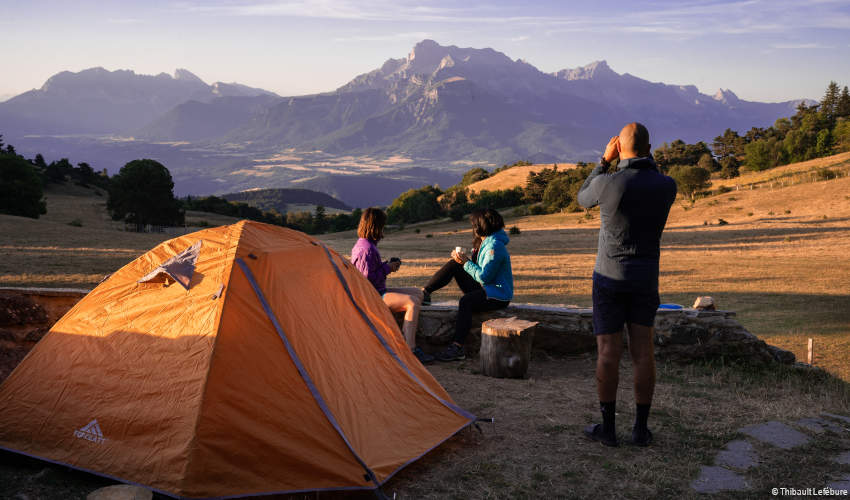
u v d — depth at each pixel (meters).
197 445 3.37
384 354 4.68
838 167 103.75
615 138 4.12
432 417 4.40
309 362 3.97
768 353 7.00
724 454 4.07
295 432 3.61
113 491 3.02
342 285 4.84
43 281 23.67
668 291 29.34
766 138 166.25
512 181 184.50
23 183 83.31
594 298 4.20
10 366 5.34
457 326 6.76
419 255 53.56
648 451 4.12
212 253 4.32
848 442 4.30
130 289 4.34
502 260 6.56
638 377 4.15
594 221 97.19
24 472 3.60
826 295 26.53
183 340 3.83
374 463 3.64
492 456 4.08
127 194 92.00
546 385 6.00
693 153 171.50
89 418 3.75
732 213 84.88
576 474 3.75
